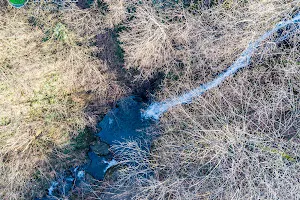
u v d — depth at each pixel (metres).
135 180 7.70
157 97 8.12
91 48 7.82
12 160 8.11
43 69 7.90
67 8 7.48
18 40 7.50
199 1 7.01
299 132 6.58
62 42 7.69
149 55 7.22
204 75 7.29
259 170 6.56
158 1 7.13
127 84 8.26
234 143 6.53
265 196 6.55
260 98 6.62
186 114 7.05
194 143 7.07
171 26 6.93
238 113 7.14
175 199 7.08
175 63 7.62
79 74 8.12
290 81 6.72
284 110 6.66
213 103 7.34
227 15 6.72
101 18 7.56
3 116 7.97
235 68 7.19
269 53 6.80
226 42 6.78
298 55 6.64
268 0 6.38
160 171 7.52
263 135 6.79
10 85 7.83
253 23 6.53
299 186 6.27
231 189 6.53
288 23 6.64
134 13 7.05
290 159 6.51
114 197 7.88
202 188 6.96
